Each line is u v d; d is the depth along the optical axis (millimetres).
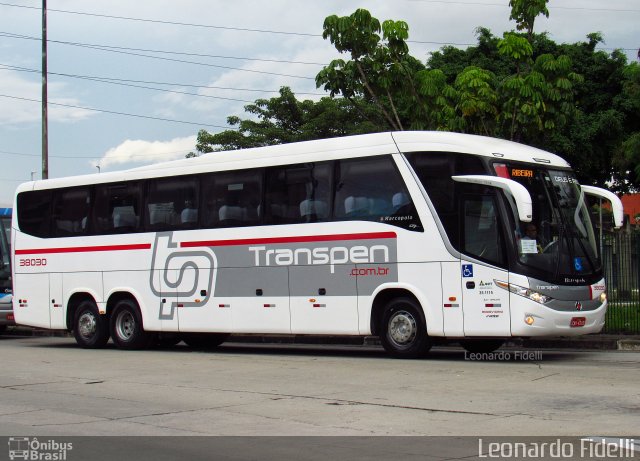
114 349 18719
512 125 20234
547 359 14664
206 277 16984
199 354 17125
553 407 9586
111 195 18719
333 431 8617
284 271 15883
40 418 9656
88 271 18922
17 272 20156
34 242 19906
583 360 14414
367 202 14977
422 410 9625
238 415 9633
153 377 13188
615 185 36500
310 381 12227
